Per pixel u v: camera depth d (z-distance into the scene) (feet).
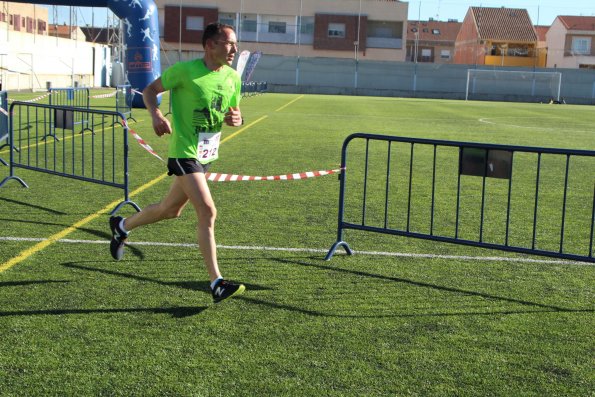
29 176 32.71
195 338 13.46
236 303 15.58
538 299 16.48
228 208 26.35
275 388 11.36
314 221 24.54
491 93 171.53
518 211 27.58
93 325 14.01
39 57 132.26
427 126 74.49
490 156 18.28
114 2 88.69
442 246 21.49
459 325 14.62
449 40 278.26
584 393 11.51
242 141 51.93
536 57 231.91
